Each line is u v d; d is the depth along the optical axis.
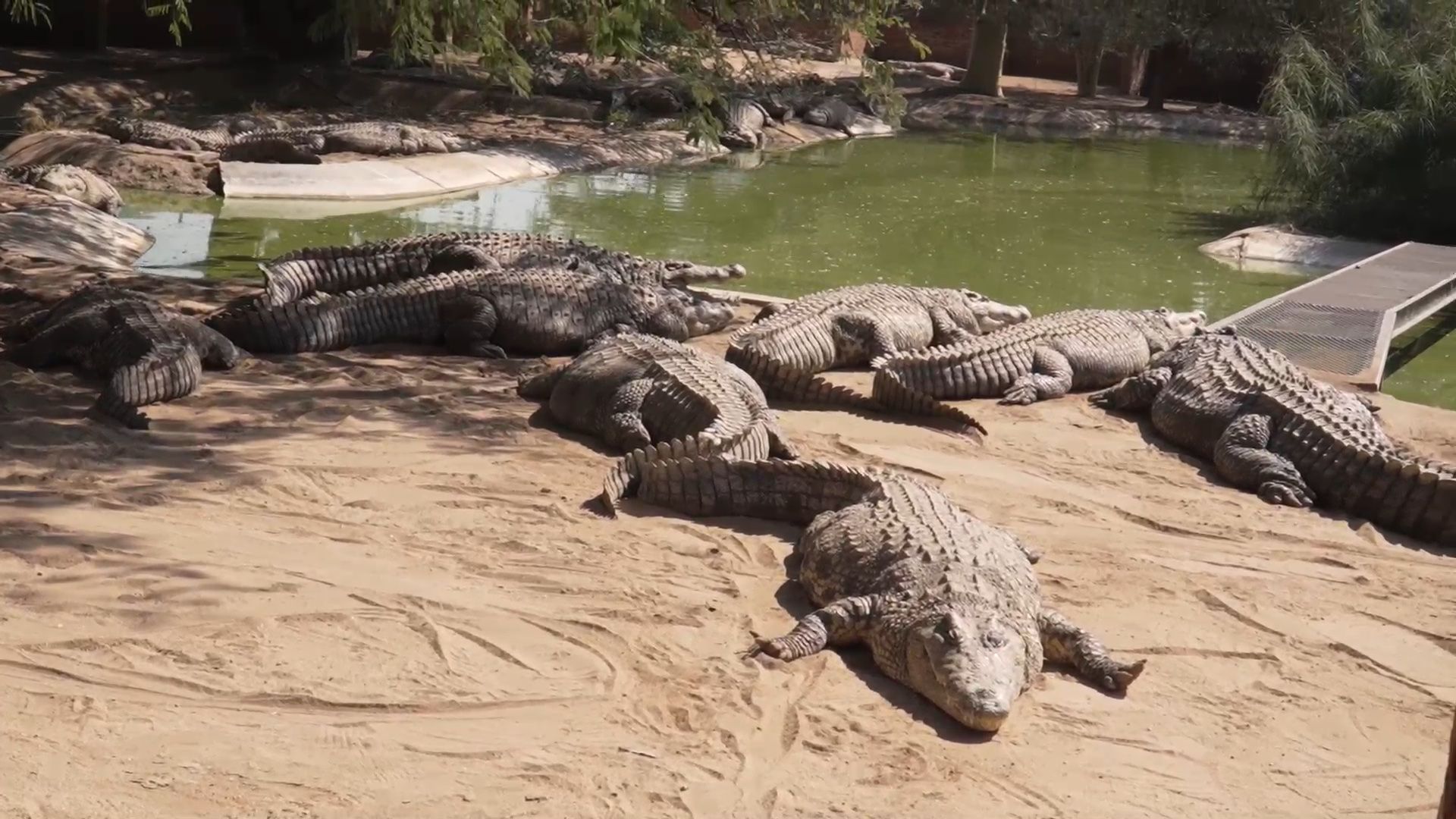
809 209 21.73
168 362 9.21
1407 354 14.77
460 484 8.06
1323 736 5.81
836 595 6.53
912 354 10.88
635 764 5.18
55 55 27.75
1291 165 22.73
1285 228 21.41
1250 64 41.28
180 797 4.74
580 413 9.30
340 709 5.43
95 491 7.43
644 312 11.98
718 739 5.41
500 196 21.47
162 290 12.79
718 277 14.34
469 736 5.30
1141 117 36.94
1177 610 6.97
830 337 11.57
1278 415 9.33
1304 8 32.12
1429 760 5.67
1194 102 42.16
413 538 7.21
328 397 9.68
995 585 6.23
